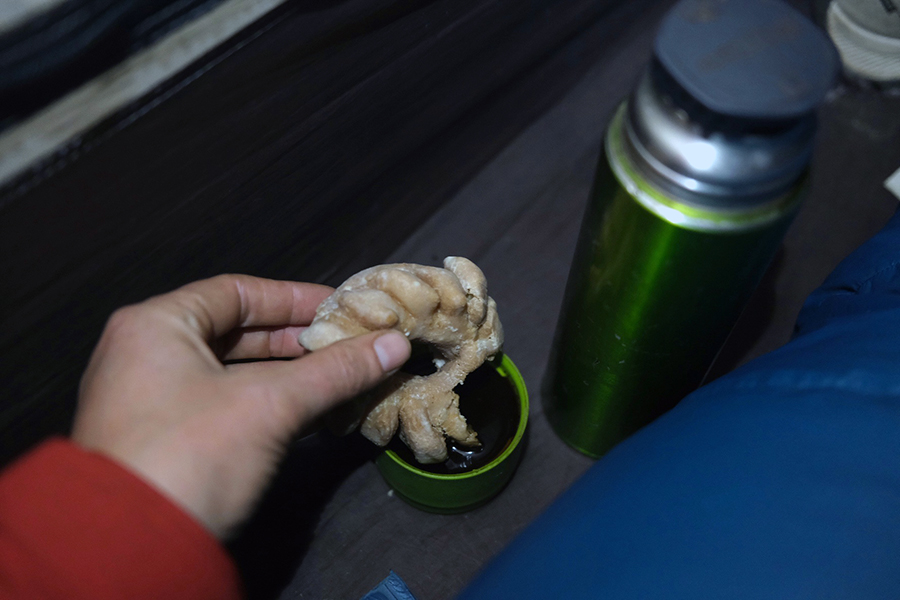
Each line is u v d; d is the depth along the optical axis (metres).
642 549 0.22
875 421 0.23
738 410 0.25
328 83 0.33
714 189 0.24
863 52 0.52
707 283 0.28
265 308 0.33
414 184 0.46
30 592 0.22
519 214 0.50
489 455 0.35
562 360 0.38
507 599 0.23
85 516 0.22
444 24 0.37
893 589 0.20
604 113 0.55
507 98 0.49
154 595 0.22
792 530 0.21
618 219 0.28
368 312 0.28
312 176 0.36
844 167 0.51
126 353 0.27
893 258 0.31
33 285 0.27
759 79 0.22
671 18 0.23
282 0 0.28
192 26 0.26
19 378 0.29
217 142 0.30
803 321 0.34
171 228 0.31
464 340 0.32
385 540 0.40
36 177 0.24
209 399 0.26
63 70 0.23
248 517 0.27
